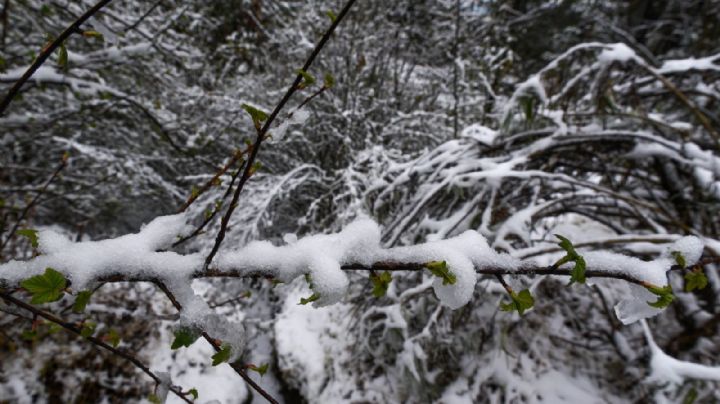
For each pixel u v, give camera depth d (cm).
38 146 317
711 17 445
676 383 148
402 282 244
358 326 246
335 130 362
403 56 462
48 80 190
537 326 227
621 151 224
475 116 415
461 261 65
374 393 217
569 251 60
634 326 210
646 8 714
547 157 225
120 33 203
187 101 355
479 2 473
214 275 66
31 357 216
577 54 226
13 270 58
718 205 183
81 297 56
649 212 221
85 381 218
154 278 63
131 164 297
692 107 191
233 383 239
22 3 220
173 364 241
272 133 61
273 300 326
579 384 201
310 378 233
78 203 312
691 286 69
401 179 232
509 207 220
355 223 71
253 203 305
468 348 217
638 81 239
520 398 197
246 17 457
